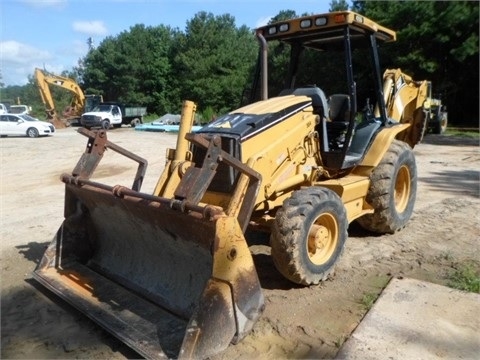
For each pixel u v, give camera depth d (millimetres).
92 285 4254
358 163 5348
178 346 3213
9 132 23688
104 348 3529
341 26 4973
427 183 9195
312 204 4121
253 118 4398
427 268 4766
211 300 3166
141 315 3666
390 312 3801
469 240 5582
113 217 4320
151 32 50750
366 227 5758
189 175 3445
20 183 11094
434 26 22078
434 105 20281
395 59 23016
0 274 5039
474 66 23594
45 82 30797
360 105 6371
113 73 50750
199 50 44969
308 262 4148
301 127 4719
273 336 3555
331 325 3682
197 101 45062
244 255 3330
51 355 3463
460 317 3705
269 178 4336
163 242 3934
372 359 3186
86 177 4484
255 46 47906
